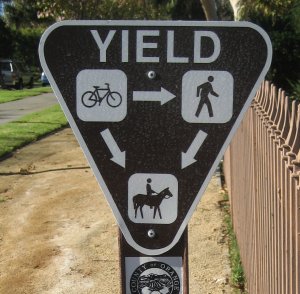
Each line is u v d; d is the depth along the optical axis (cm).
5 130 1446
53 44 225
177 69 223
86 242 610
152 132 227
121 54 224
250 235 447
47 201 777
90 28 224
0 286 508
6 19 4709
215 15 1049
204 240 604
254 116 421
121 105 227
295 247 252
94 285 501
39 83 4644
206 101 224
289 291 270
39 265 552
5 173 957
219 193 782
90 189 835
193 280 506
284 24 1598
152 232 230
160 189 229
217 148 226
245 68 222
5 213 727
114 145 228
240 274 504
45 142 1294
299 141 263
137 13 1477
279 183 299
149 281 233
